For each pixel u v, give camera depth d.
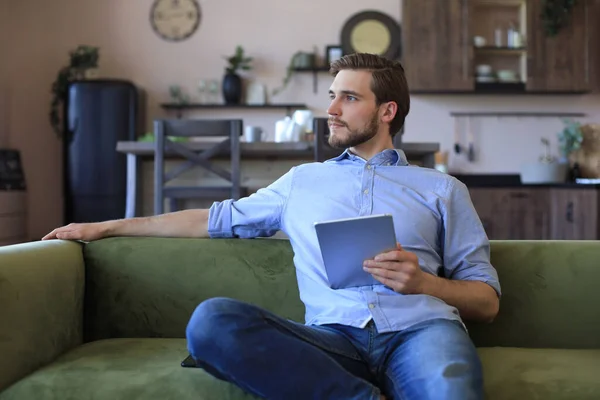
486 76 4.72
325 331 1.24
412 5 4.66
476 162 5.01
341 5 5.01
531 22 4.69
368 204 1.38
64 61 5.04
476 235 1.38
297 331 1.16
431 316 1.22
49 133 5.04
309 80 5.04
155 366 1.23
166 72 5.05
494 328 1.49
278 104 4.97
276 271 1.54
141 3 5.06
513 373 1.21
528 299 1.49
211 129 3.22
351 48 4.95
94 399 1.12
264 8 5.04
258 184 3.54
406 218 1.36
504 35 4.82
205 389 1.13
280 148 3.25
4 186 4.56
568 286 1.48
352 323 1.24
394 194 1.39
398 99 1.47
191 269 1.54
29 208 5.02
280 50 5.04
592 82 4.68
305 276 1.38
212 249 1.55
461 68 4.66
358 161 1.47
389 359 1.20
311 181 1.45
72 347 1.45
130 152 3.44
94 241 1.57
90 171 4.60
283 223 1.47
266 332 1.07
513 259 1.51
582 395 1.13
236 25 5.04
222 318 1.06
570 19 4.67
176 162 3.59
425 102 5.02
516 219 4.40
